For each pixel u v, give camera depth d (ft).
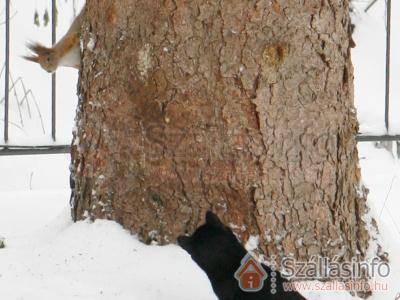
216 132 28.37
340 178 29.50
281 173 28.50
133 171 29.27
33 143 43.11
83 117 30.55
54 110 43.60
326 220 29.12
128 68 29.09
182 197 28.78
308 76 28.63
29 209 39.45
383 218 39.09
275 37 28.17
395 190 43.27
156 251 28.76
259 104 28.14
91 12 30.22
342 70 29.53
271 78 28.19
